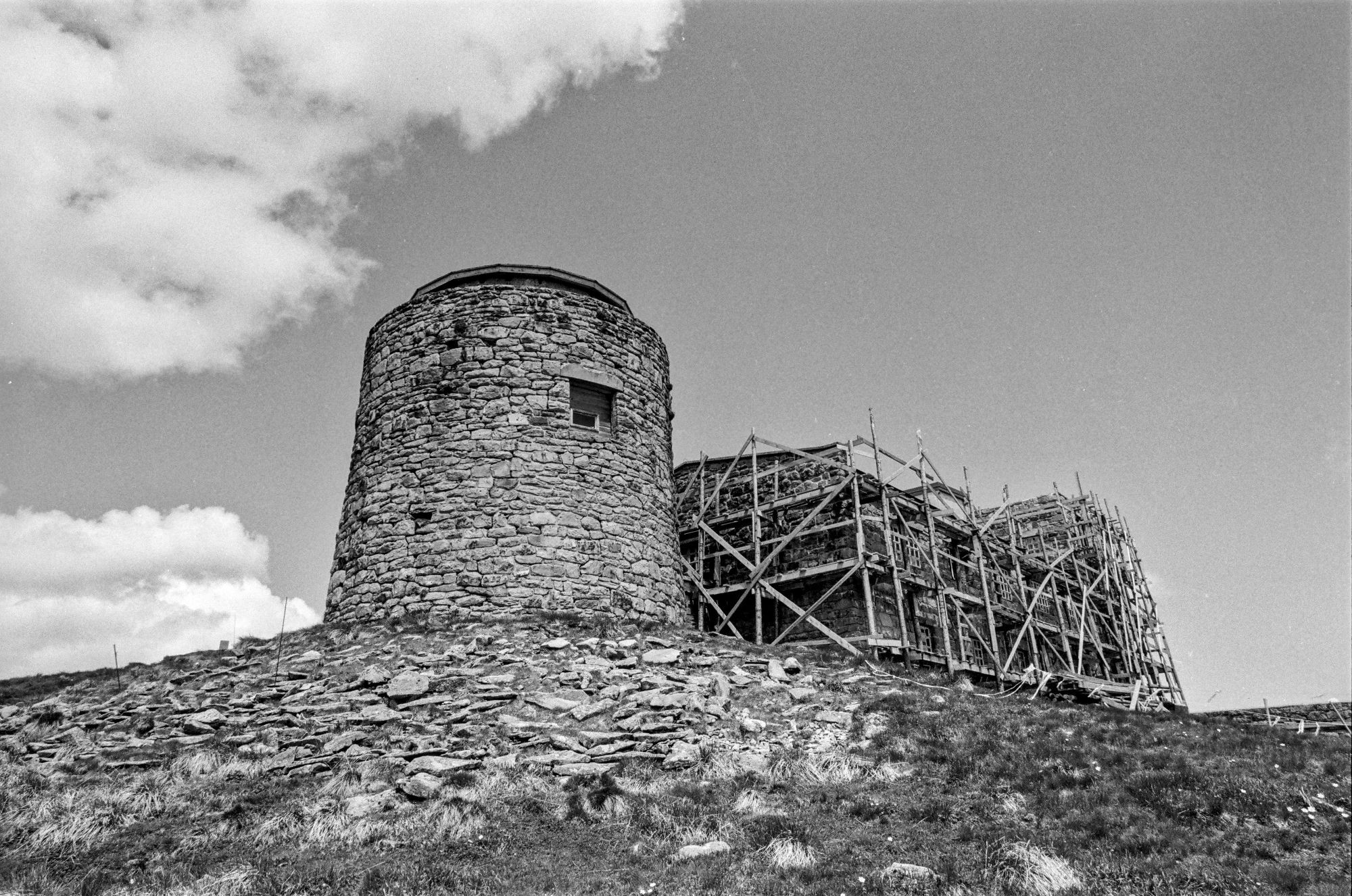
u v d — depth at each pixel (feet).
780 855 33.19
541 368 73.46
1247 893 30.96
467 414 71.15
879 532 88.07
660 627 68.74
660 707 49.03
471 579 65.72
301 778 40.01
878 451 87.51
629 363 78.79
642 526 73.77
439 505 68.33
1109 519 128.26
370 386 77.36
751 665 59.21
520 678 52.54
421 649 57.21
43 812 35.58
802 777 41.98
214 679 54.60
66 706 51.65
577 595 67.41
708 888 30.91
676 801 38.55
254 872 31.14
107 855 32.91
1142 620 127.34
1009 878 31.30
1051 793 39.50
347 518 73.77
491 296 75.41
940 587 87.66
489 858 33.24
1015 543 105.40
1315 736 50.39
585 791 38.81
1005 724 49.93
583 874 32.35
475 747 42.96
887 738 46.80
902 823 36.81
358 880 30.81
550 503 69.26
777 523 94.48
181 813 36.60
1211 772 41.93
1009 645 103.81
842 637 82.84
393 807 36.83
